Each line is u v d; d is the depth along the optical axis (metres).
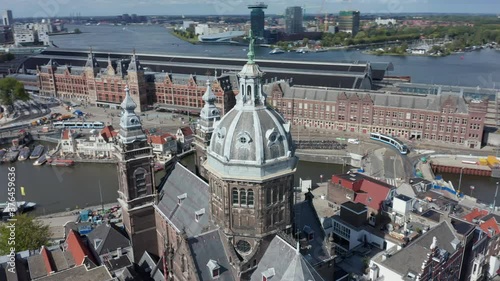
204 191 84.00
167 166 105.06
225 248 67.44
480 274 98.06
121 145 93.19
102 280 78.88
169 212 90.31
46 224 126.88
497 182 154.88
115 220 126.25
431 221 106.06
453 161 176.00
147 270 92.81
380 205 118.12
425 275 78.25
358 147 193.38
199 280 63.38
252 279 65.19
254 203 64.38
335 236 114.56
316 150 189.62
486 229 100.62
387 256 88.31
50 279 78.69
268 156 63.03
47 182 167.88
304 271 58.38
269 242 66.88
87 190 158.38
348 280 91.19
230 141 63.12
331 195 134.25
